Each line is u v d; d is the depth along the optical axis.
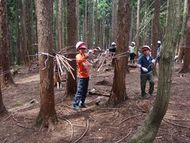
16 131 7.29
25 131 7.23
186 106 8.58
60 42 27.98
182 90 10.84
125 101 8.63
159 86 4.42
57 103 9.20
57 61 7.43
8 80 14.04
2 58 13.87
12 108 9.72
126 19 8.23
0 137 7.04
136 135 4.73
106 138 6.43
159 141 6.08
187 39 15.64
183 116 7.63
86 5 39.28
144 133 4.64
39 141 6.61
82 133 6.79
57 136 6.78
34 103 10.09
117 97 8.55
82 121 7.50
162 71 4.36
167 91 4.40
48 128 7.14
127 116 7.57
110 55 9.67
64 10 33.59
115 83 8.54
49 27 7.02
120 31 8.29
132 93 10.28
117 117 7.55
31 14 28.58
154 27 14.27
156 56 14.25
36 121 7.41
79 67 8.41
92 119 7.58
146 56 9.32
